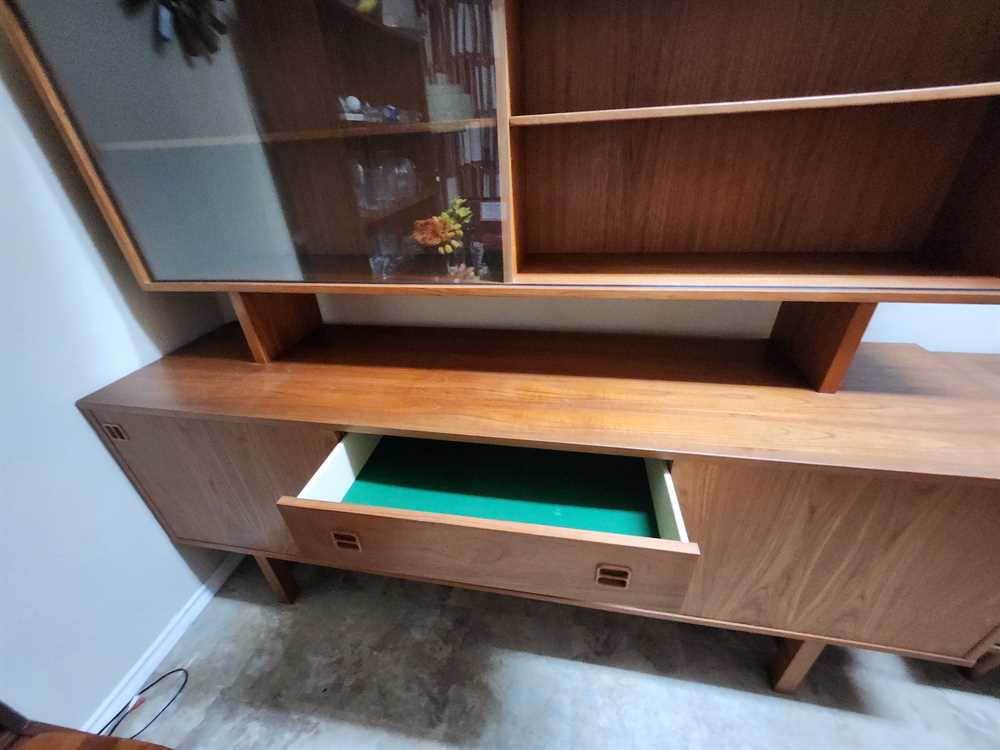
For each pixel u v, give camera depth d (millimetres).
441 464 1075
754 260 955
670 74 872
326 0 830
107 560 1089
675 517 751
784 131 883
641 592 777
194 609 1319
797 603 916
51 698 984
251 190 996
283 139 951
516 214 888
